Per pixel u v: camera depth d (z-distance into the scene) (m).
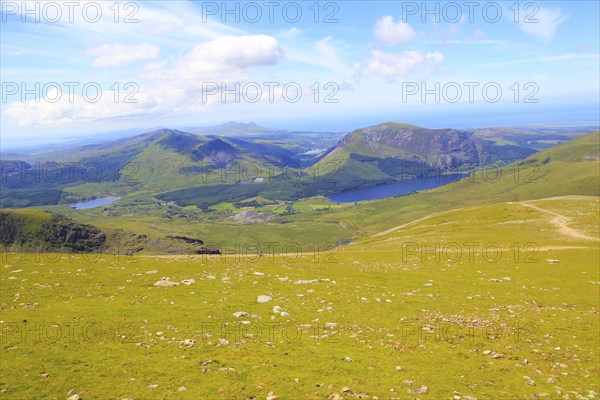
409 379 19.73
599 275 51.97
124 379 18.59
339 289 39.50
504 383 19.91
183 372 19.47
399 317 31.42
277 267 49.81
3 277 38.88
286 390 17.89
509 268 56.28
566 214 110.50
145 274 42.38
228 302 32.53
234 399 17.00
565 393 19.00
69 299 31.95
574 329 30.38
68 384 17.98
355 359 22.08
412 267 56.16
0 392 17.00
